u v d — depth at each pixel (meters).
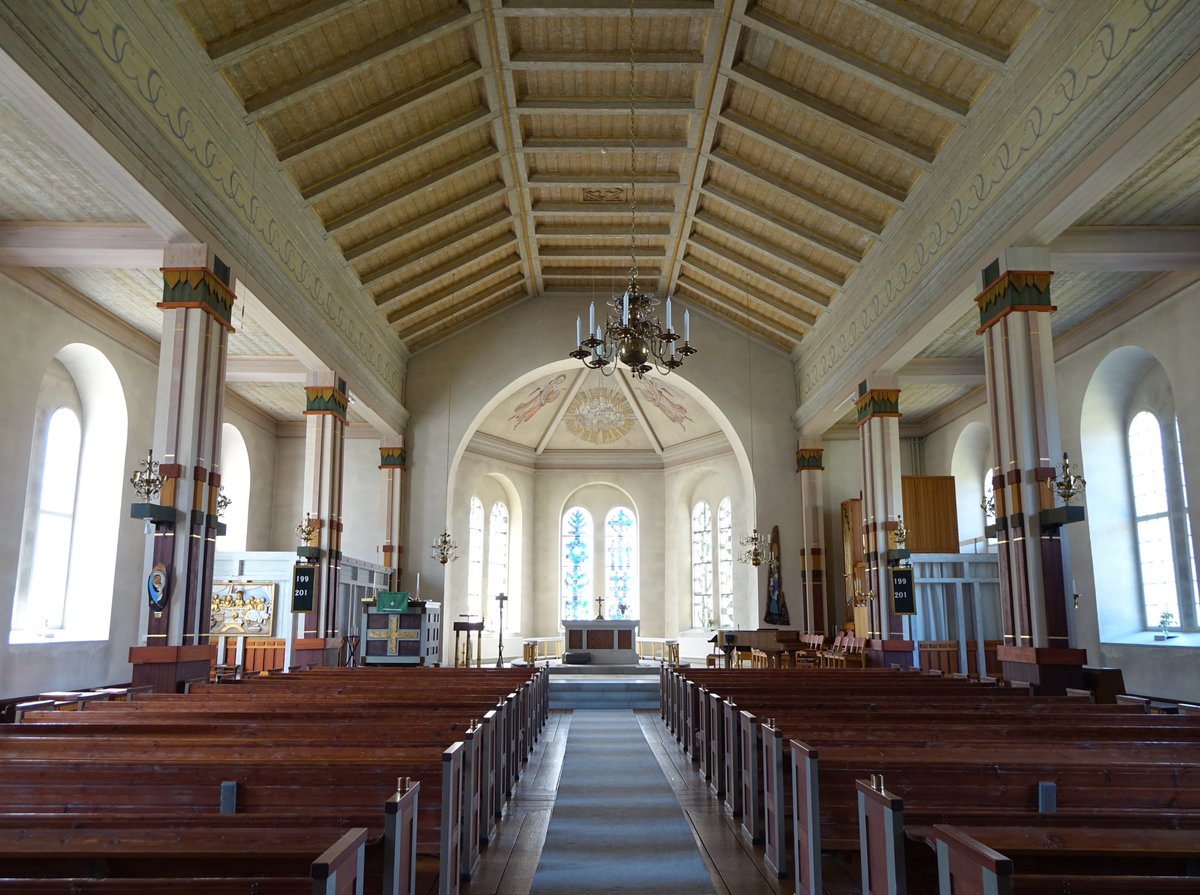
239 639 15.20
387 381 20.28
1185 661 13.60
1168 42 7.92
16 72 7.24
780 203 16.47
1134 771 5.04
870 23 11.36
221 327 11.02
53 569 14.27
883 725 6.49
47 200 10.60
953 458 21.27
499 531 27.56
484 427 25.95
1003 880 2.72
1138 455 15.41
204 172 10.48
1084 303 14.75
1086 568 15.45
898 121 12.77
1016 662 10.62
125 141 8.74
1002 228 11.06
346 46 11.64
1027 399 10.73
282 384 19.73
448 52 13.04
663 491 28.45
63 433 14.56
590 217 18.83
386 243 16.33
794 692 9.82
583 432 28.00
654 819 7.45
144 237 11.02
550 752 11.22
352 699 8.63
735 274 20.25
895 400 16.42
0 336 12.16
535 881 5.74
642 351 12.05
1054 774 5.04
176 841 3.53
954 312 13.05
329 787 5.09
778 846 5.77
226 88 10.87
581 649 23.66
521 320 22.52
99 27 8.23
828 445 23.81
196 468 10.29
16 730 6.18
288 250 13.49
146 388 15.77
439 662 20.62
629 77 14.20
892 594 15.93
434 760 5.21
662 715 15.23
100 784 5.04
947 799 5.05
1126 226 11.61
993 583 17.50
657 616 27.69
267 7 10.28
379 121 13.13
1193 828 4.05
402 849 3.92
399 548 21.31
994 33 10.48
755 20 12.11
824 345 19.75
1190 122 8.26
